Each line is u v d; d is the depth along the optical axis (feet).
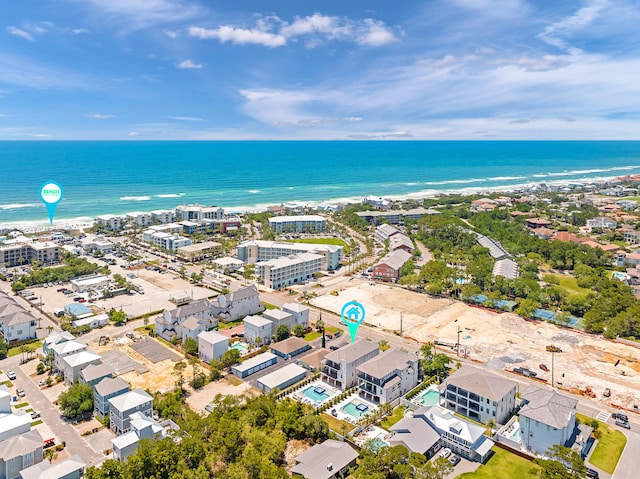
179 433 326.24
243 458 310.65
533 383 440.04
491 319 601.21
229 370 460.14
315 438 353.10
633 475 312.91
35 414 375.66
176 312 529.45
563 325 578.66
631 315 552.00
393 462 300.61
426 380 442.09
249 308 609.83
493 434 355.56
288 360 485.15
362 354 443.32
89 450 334.44
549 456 313.12
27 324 520.42
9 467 297.33
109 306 629.92
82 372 402.31
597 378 449.48
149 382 431.43
